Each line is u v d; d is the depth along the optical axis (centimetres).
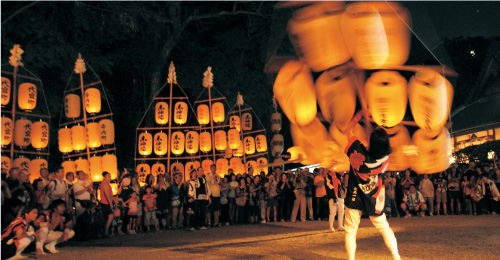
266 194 1447
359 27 418
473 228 1002
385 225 545
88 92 1419
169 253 737
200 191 1262
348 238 558
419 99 440
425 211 1565
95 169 1371
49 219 838
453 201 1552
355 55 433
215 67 2203
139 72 2306
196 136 1709
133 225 1215
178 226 1348
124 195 1196
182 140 1670
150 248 827
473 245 730
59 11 1800
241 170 1870
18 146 1327
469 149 2169
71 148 1406
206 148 1758
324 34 437
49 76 1869
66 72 1789
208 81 1791
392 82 440
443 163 484
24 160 1239
